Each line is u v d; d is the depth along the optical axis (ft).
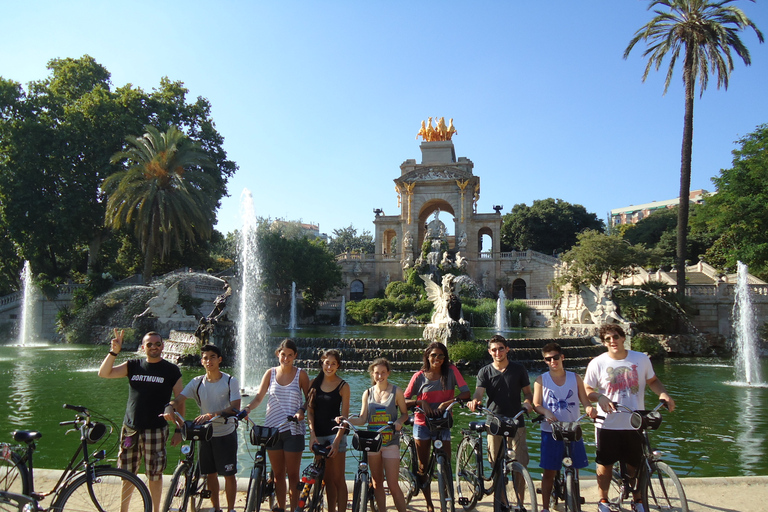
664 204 536.01
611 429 22.53
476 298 220.43
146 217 133.49
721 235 160.86
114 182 141.49
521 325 200.75
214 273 191.93
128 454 22.65
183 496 22.59
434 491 27.37
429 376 25.40
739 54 114.21
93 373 77.66
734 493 25.72
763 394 64.44
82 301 143.33
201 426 21.84
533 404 23.86
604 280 146.00
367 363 82.17
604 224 347.36
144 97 160.97
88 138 149.28
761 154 132.46
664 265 237.45
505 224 337.93
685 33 118.83
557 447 23.06
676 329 121.90
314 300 213.87
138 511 23.32
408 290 230.27
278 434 22.68
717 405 57.41
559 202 334.24
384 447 23.00
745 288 116.57
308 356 87.66
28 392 61.77
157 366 23.32
